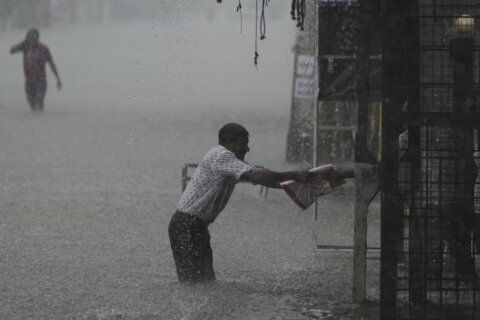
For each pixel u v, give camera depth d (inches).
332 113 1022.4
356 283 621.9
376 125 857.5
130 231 876.0
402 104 520.7
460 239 543.2
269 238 848.3
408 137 539.5
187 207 653.9
